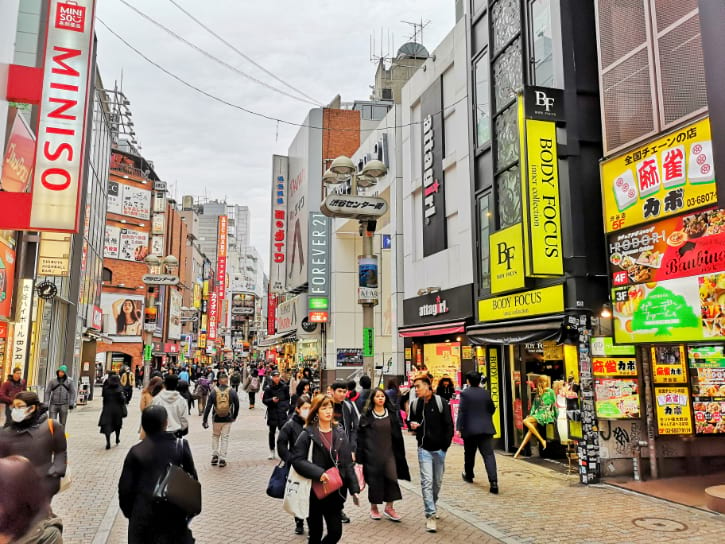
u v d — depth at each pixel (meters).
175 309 57.94
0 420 10.56
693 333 7.45
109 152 32.00
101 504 7.43
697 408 9.33
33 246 14.99
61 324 21.83
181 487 3.72
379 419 6.93
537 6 11.33
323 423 5.17
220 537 6.09
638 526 6.38
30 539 2.17
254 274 132.38
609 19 9.45
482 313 12.41
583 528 6.33
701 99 7.80
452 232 14.82
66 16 10.69
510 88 12.09
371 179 13.87
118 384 12.75
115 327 45.22
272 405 11.36
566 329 9.09
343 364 28.50
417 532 6.31
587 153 9.90
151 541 3.82
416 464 10.55
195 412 21.98
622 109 9.05
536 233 9.46
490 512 7.06
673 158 7.91
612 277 8.89
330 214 13.68
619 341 8.66
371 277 13.82
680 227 7.74
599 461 8.80
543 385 11.13
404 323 16.98
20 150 12.11
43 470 4.77
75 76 10.55
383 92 35.69
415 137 17.48
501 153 12.26
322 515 4.99
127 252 46.69
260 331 98.44
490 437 8.32
